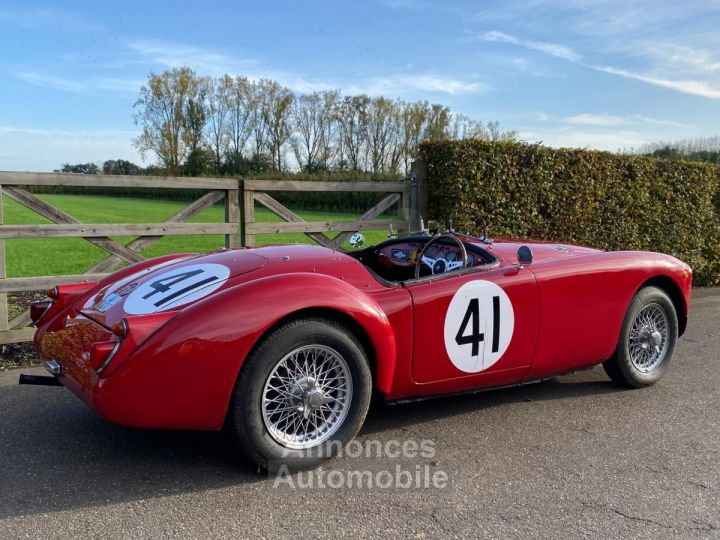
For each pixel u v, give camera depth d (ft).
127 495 8.96
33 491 9.03
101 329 9.72
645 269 13.89
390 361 10.39
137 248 18.40
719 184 31.09
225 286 10.00
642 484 9.62
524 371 12.55
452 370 11.52
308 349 9.59
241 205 20.04
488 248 12.85
